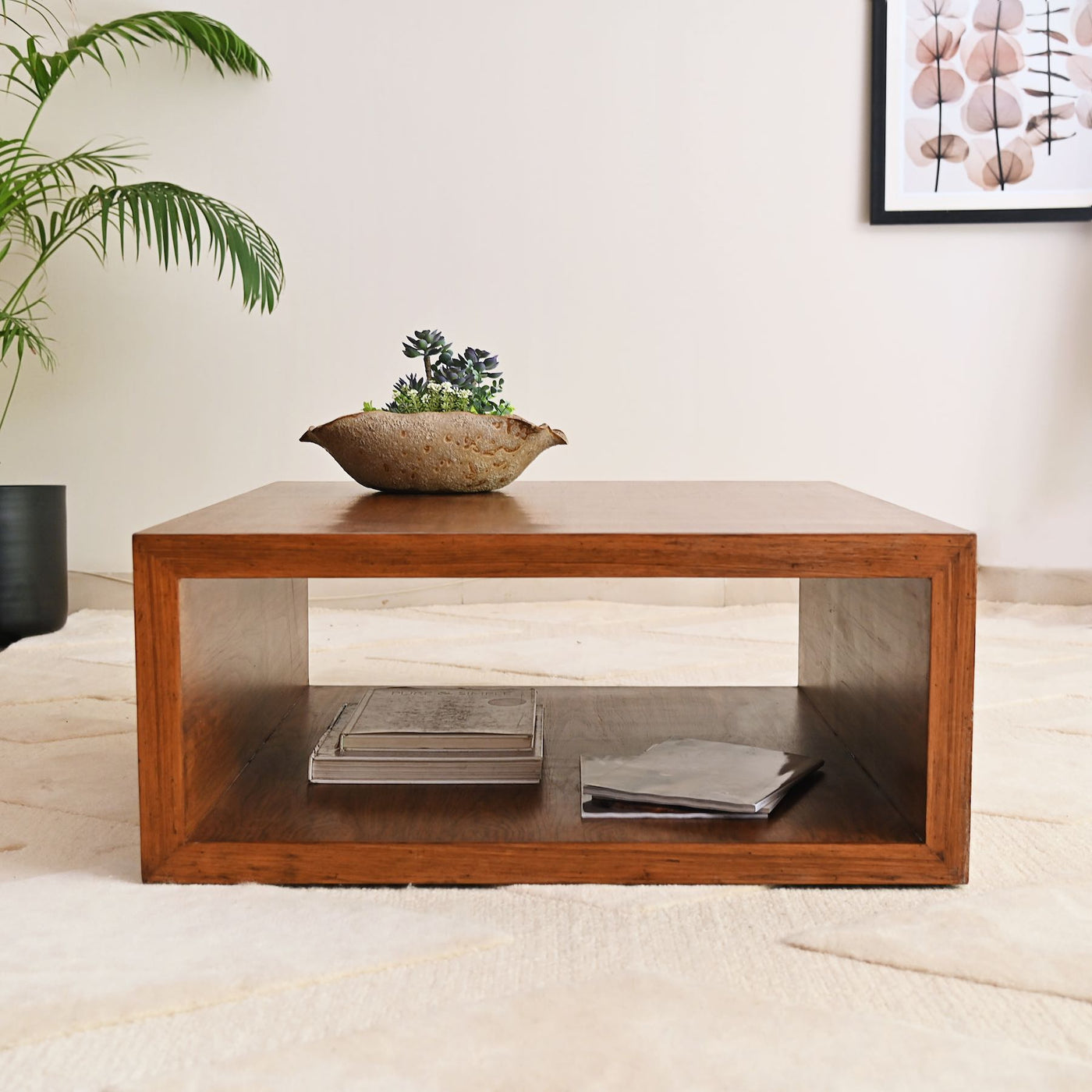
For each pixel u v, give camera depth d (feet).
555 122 9.54
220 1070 2.55
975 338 9.61
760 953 3.18
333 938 3.22
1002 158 9.32
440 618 9.16
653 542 3.45
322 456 9.84
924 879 3.61
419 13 9.45
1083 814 4.33
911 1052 2.61
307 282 9.69
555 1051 2.62
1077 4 9.16
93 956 3.11
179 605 3.57
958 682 3.53
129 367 9.74
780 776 4.09
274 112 9.53
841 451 9.78
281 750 4.68
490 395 5.61
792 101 9.46
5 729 5.71
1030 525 9.74
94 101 9.49
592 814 3.88
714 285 9.66
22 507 8.36
